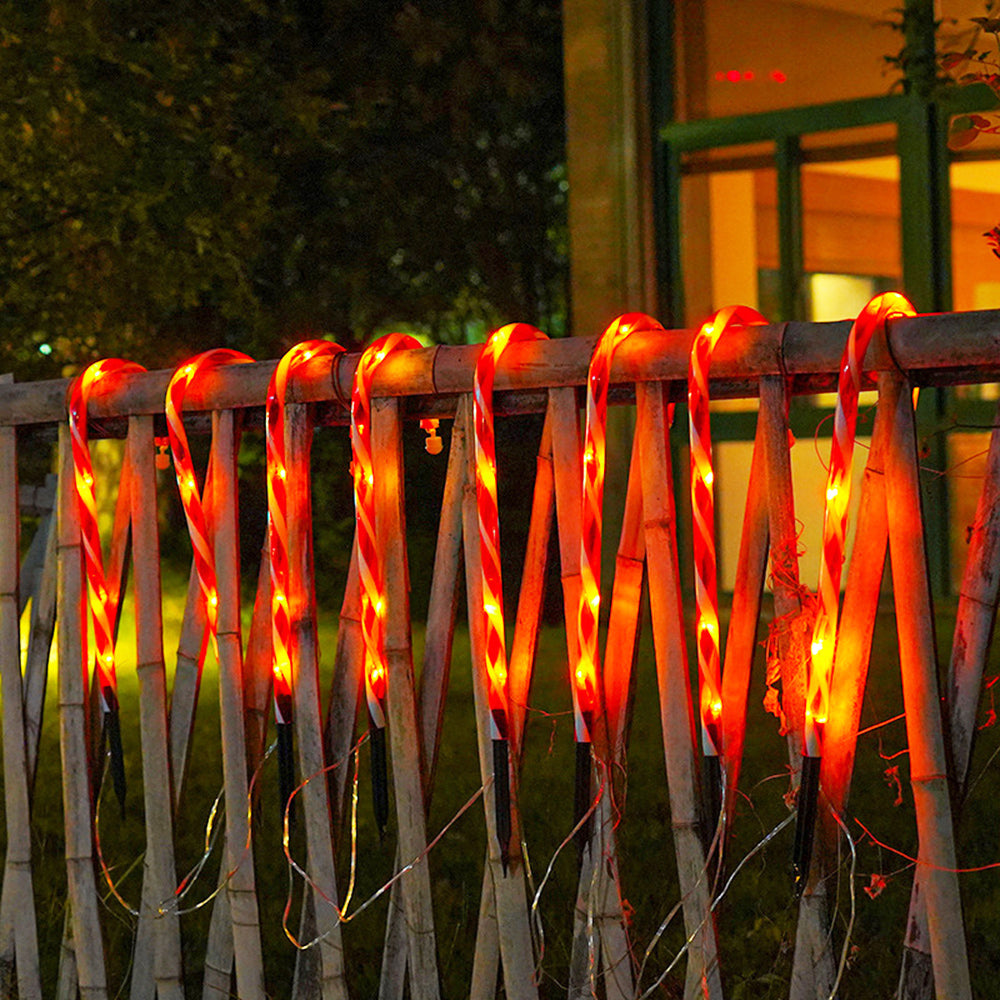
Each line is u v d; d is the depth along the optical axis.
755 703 11.12
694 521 3.93
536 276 26.33
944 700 3.73
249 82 17.16
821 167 17.66
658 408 4.05
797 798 3.81
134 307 15.19
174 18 16.02
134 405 4.86
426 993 4.43
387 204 24.45
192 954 6.73
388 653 4.38
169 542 22.31
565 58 18.22
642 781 9.09
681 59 18.16
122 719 12.28
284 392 4.50
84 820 5.01
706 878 4.00
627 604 4.18
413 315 25.42
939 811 3.65
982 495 3.70
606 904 4.16
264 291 24.41
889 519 3.70
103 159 14.04
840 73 17.45
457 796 9.09
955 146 5.68
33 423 5.14
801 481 17.02
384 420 4.41
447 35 22.16
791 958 5.90
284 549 4.53
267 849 8.06
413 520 21.62
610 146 18.00
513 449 21.69
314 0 22.28
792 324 3.87
